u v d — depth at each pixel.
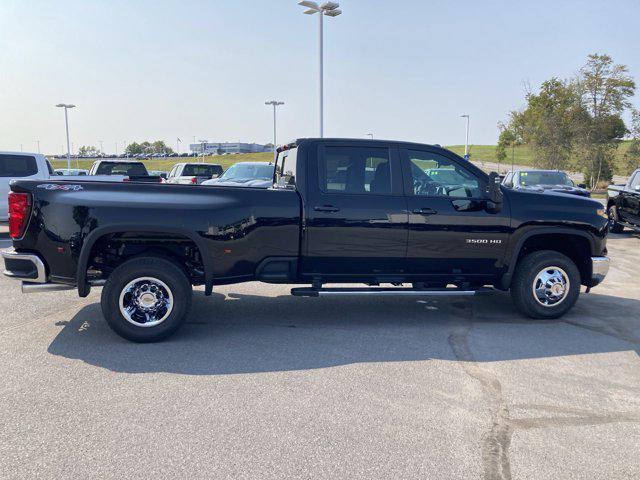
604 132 39.19
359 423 3.62
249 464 3.11
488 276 6.08
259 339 5.44
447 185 5.95
